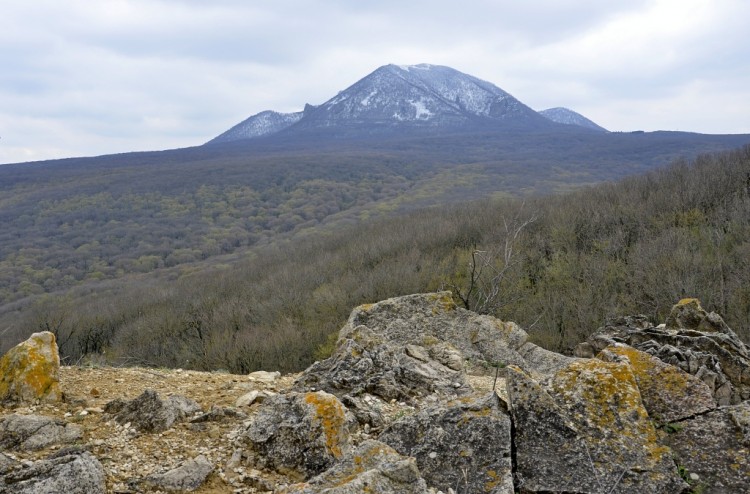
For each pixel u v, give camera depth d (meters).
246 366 31.94
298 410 6.05
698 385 6.26
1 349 38.16
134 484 5.23
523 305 33.16
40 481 4.71
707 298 29.22
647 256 34.69
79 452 5.27
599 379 6.04
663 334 10.70
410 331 14.05
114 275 75.50
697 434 5.74
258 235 101.69
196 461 5.54
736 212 38.19
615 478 5.18
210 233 102.25
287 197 138.38
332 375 8.12
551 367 13.28
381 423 6.86
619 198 49.22
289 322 35.59
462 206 69.69
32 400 7.11
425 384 8.41
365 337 8.74
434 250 47.84
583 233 43.59
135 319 43.12
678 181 48.22
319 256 54.38
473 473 5.28
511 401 5.97
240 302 41.59
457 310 14.52
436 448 5.59
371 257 48.91
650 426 5.69
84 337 41.06
